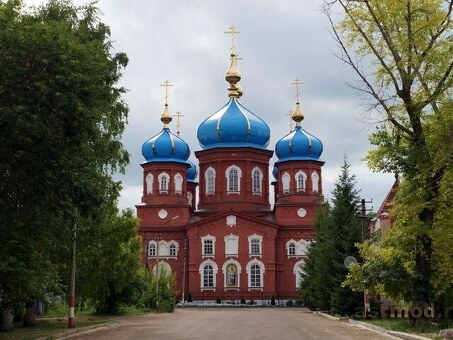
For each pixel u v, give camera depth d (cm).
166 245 8056
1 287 2367
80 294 3906
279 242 7944
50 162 2034
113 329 3052
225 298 7662
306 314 4856
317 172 8288
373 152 2733
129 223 3931
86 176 2145
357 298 4022
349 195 4462
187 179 9175
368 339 2316
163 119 8638
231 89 8575
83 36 2762
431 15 2616
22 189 2162
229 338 2348
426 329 2573
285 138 8475
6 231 2159
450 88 2633
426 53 2644
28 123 1884
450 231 2611
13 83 1925
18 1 2119
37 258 2325
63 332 2698
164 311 5584
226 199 8144
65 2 3259
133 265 4259
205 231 7856
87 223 3281
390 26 2655
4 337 2394
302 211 8056
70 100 1941
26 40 1919
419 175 2616
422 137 2658
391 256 2809
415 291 2736
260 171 8312
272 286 7675
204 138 8419
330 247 4366
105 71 2355
